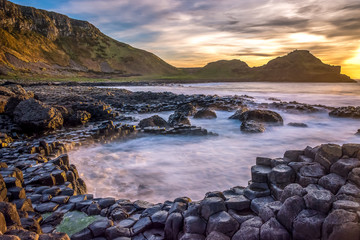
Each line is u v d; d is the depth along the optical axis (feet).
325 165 17.87
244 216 15.49
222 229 14.17
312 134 53.36
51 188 22.90
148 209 19.40
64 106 69.31
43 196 21.66
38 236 12.23
